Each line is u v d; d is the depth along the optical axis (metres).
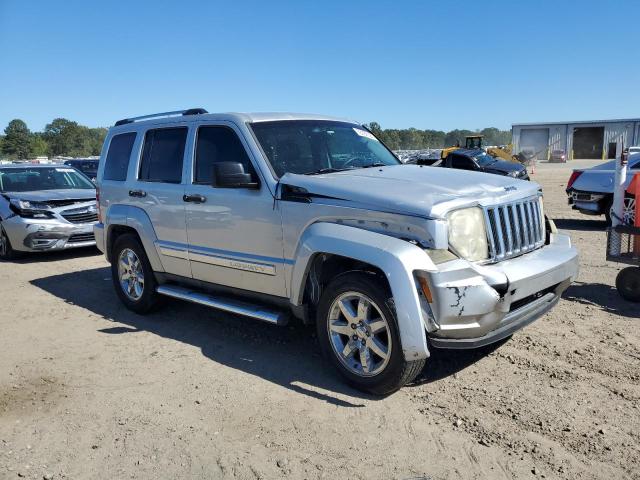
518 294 3.86
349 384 4.14
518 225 4.27
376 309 3.86
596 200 11.36
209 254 5.14
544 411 3.70
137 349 5.19
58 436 3.67
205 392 4.21
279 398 4.05
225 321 5.90
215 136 5.18
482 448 3.31
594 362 4.43
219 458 3.32
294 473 3.14
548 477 3.02
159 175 5.74
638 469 3.05
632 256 5.91
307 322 4.53
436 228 3.68
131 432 3.67
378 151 5.73
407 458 3.24
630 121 53.75
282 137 5.00
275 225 4.52
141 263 6.03
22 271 9.09
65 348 5.31
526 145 59.09
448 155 21.67
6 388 4.44
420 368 3.85
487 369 4.39
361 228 4.00
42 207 9.81
